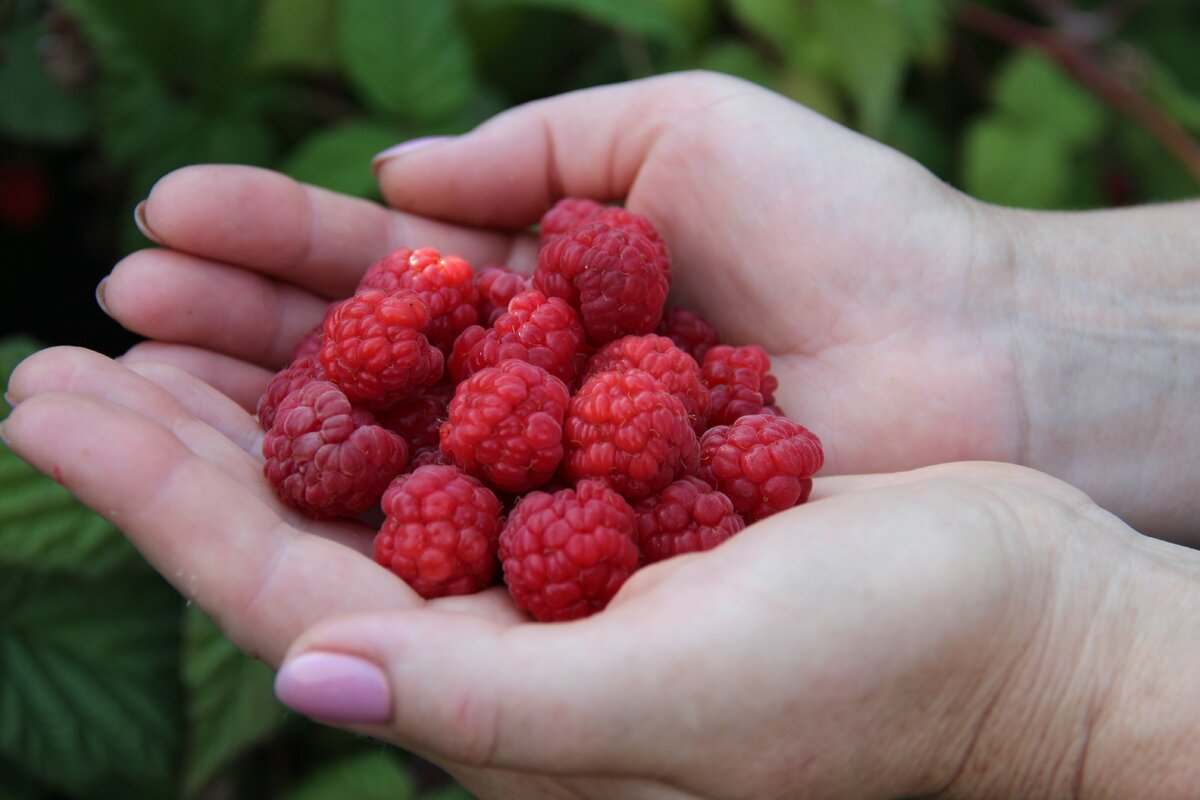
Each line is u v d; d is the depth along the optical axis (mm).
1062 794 207
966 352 259
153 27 278
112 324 308
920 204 262
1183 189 333
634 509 216
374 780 261
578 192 286
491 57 313
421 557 207
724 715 179
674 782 187
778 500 220
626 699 175
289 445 216
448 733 176
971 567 189
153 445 194
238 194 251
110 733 257
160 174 282
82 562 251
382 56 286
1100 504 268
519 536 205
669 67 313
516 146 275
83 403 193
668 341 233
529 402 216
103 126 280
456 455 219
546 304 235
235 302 258
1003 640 195
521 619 205
